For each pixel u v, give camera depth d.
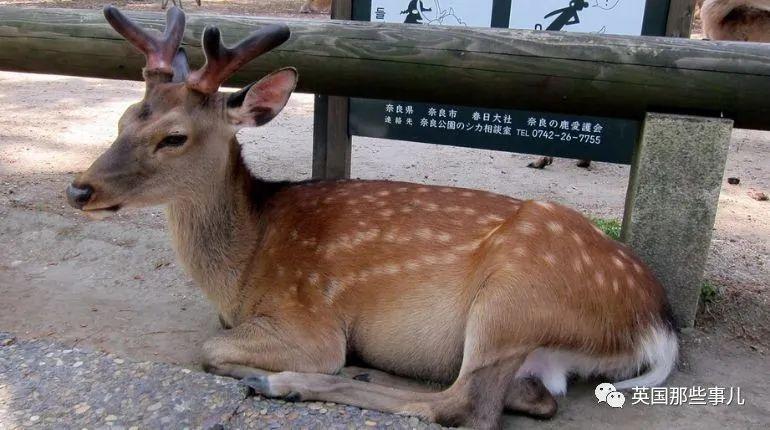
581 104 3.12
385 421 2.42
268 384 2.51
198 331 3.17
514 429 2.56
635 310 2.69
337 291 2.78
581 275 2.59
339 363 2.79
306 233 2.86
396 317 2.75
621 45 3.00
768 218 4.99
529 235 2.60
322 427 2.37
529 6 4.23
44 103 7.82
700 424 2.62
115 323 3.21
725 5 8.70
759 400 2.77
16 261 3.79
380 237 2.79
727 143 2.98
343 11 4.48
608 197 5.36
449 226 2.78
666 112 3.05
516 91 3.16
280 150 6.23
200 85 2.66
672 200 3.10
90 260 3.83
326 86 3.45
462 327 2.68
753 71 2.88
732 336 3.23
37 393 2.48
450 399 2.51
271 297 2.83
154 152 2.62
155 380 2.57
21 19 3.67
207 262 2.88
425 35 3.22
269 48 2.71
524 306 2.53
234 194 2.88
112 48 3.61
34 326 3.14
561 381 2.70
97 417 2.37
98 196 2.54
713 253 4.11
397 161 6.07
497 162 6.18
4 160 5.61
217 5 16.56
